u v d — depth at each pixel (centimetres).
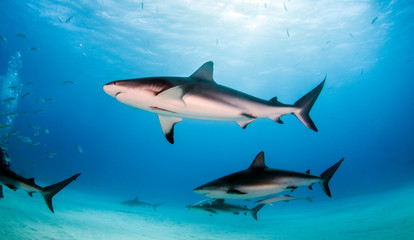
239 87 3359
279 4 1867
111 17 2050
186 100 320
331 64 2900
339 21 2117
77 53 2756
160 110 335
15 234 543
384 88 4478
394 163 6431
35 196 1302
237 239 960
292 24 2105
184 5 1878
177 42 2364
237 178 411
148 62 2753
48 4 2006
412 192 1705
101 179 5419
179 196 5144
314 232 1049
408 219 916
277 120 429
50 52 2889
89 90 4103
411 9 2072
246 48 2466
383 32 2372
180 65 2775
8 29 2603
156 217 1664
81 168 6144
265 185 402
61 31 2372
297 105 439
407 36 2516
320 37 2320
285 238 963
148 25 2125
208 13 1962
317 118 6425
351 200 2386
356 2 1912
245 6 1886
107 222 1067
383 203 1591
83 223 912
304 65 2844
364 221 1120
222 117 363
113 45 2459
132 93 306
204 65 343
